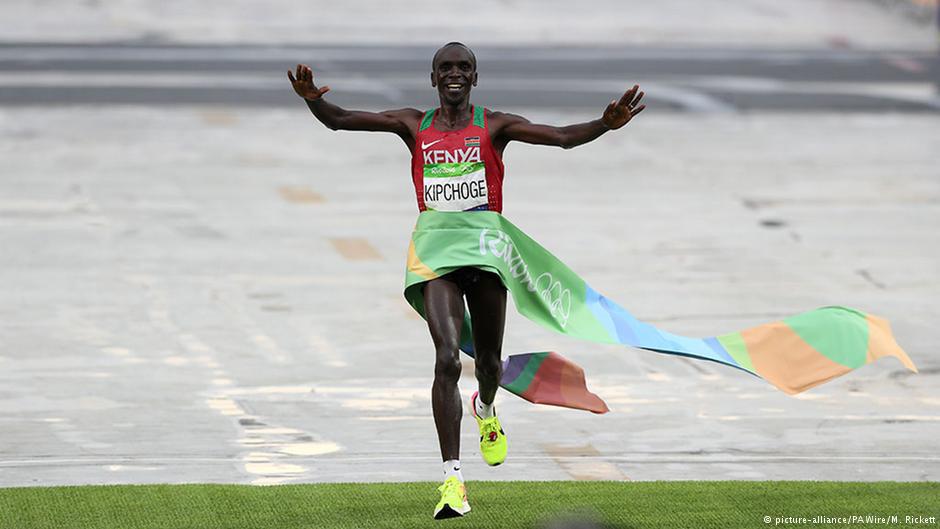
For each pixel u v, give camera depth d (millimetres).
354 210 59031
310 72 25250
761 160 72062
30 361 37344
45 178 64000
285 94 90562
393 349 39156
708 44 122500
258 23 124750
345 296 45156
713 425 32938
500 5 134750
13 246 51125
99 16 125312
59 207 58125
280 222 56344
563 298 26781
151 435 31500
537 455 30516
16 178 63812
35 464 29312
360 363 37719
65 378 35875
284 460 29922
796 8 138750
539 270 26469
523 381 27781
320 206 59656
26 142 72688
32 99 86062
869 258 51750
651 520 25891
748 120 84375
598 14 132500
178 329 40844
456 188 25359
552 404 27781
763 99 92062
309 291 45688
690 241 54156
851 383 36531
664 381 36656
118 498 26984
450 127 25484
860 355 27938
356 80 95125
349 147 74625
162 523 25531
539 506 26734
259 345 39344
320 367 37281
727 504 26938
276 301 44344
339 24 125250
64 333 40156
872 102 91438
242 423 32500
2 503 26562
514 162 71188
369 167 69250
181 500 26906
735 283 47719
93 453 30141
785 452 30875
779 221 58125
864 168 70188
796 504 26953
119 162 68312
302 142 75438
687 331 41625
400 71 99688
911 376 37156
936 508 26703
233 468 29328
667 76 101438
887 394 35562
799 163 71375
